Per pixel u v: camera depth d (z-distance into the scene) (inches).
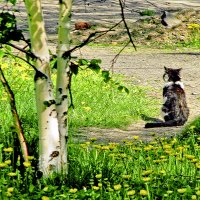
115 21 1988.2
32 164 426.9
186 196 379.2
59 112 412.5
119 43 1728.6
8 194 362.6
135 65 1373.0
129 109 895.1
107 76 420.8
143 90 1077.8
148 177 392.5
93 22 1910.7
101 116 815.7
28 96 761.0
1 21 394.3
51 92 402.3
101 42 1717.5
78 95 892.0
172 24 1830.7
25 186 390.3
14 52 1294.3
